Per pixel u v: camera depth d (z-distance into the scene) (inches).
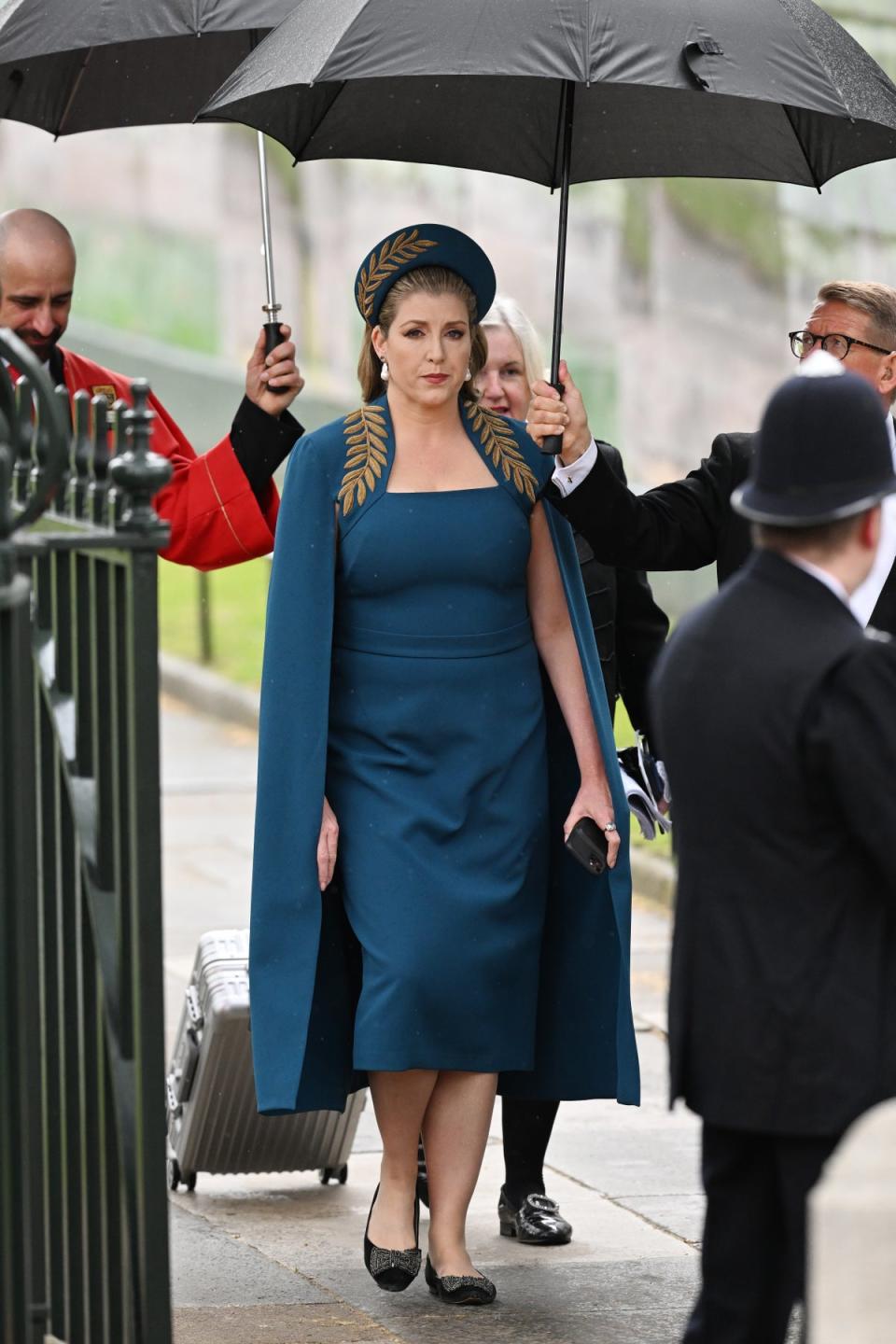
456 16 605.0
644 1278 663.1
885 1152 313.9
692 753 438.6
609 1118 865.5
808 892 430.9
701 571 1587.1
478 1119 639.8
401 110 709.9
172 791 1636.3
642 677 733.9
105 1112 457.4
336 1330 607.5
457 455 637.3
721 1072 439.2
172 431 765.3
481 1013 624.1
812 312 650.8
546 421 630.5
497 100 706.8
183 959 1122.0
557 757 669.9
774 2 629.9
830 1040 427.8
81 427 472.7
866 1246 307.9
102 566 452.4
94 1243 469.7
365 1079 661.9
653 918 1268.5
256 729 1886.1
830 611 433.7
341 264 3159.5
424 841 625.0
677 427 2500.0
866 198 2187.5
